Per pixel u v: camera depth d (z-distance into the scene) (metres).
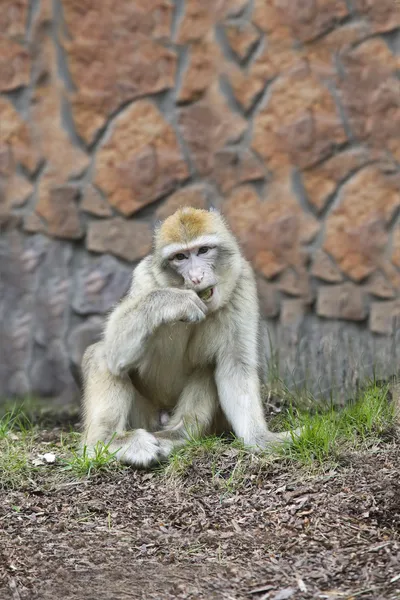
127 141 20.08
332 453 12.18
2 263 20.52
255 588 9.60
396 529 10.50
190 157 20.02
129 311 12.77
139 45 19.88
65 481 12.21
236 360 13.30
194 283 12.49
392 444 12.39
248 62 19.73
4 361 20.39
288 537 10.58
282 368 16.91
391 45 19.34
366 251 19.55
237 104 19.83
